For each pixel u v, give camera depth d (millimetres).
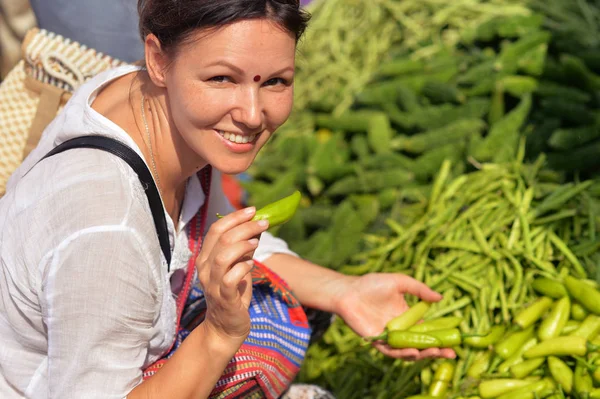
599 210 2232
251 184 3367
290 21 1214
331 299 1812
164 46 1253
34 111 1815
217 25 1178
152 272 1314
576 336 1840
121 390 1286
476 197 2340
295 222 3055
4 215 1330
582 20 3258
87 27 1954
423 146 3084
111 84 1456
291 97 1319
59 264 1230
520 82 3049
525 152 2816
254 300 1694
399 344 1721
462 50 3469
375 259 2420
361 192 3100
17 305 1311
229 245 1214
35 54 1803
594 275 2057
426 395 1904
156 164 1412
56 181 1273
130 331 1287
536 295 2057
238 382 1542
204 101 1241
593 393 1720
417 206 2627
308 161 3322
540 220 2207
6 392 1410
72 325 1235
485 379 1866
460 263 2160
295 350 1689
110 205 1252
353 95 3531
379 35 3709
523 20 3287
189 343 1319
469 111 3105
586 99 2914
